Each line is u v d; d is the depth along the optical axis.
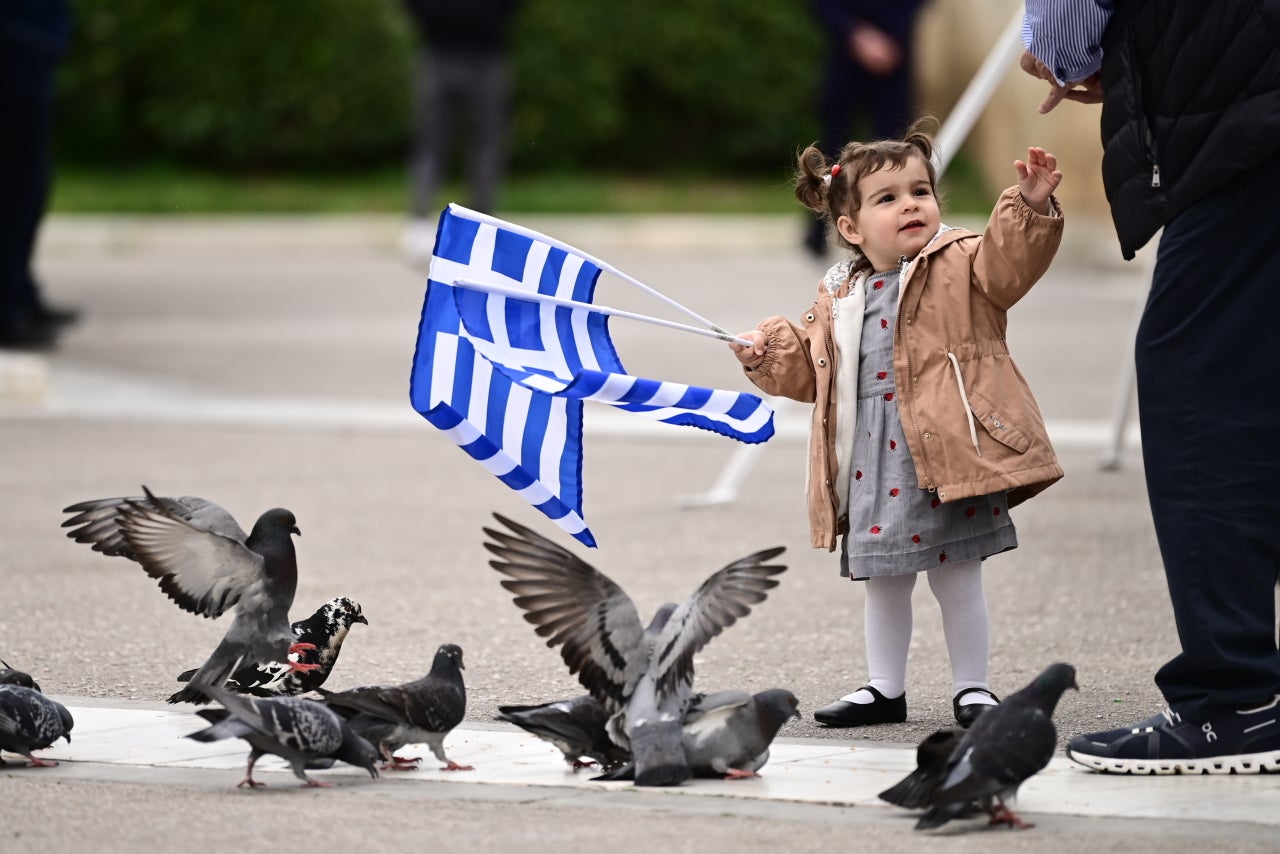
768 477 21.47
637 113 65.50
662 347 31.77
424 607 14.65
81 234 53.44
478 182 45.09
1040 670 12.40
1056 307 37.66
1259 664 9.37
